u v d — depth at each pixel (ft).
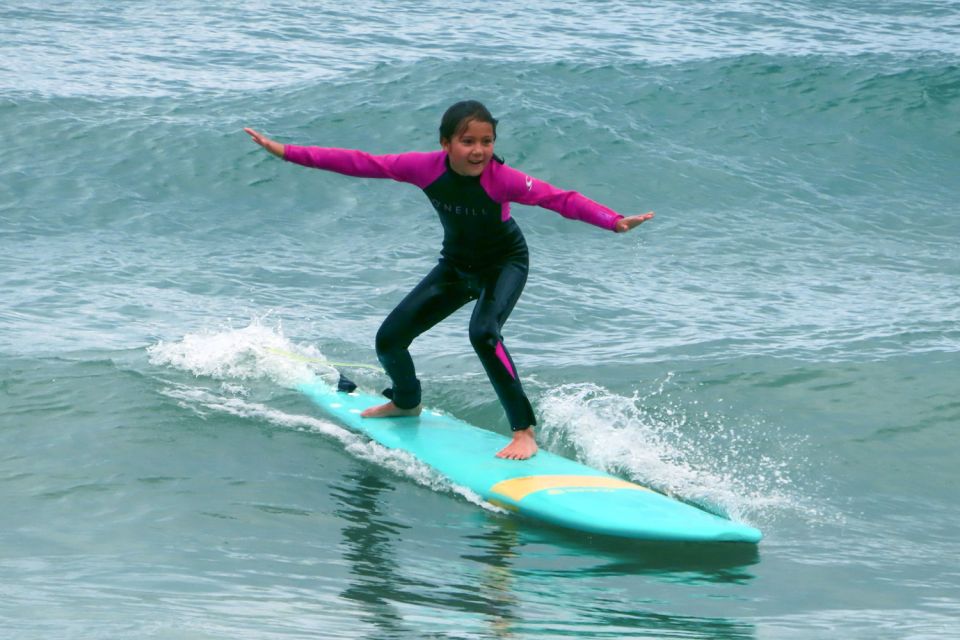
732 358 91.30
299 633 40.27
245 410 79.00
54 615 41.24
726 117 187.32
